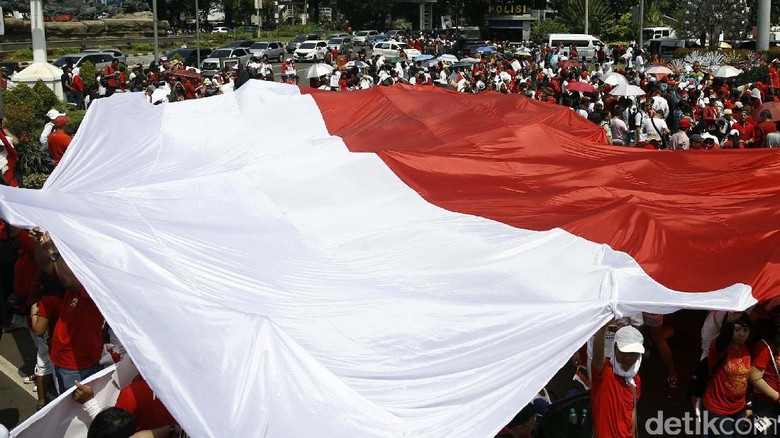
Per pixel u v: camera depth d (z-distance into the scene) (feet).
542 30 207.92
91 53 126.21
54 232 20.56
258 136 35.27
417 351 17.76
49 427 18.81
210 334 16.76
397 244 23.86
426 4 306.35
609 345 25.14
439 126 37.78
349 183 28.63
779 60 114.01
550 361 17.38
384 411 15.83
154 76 93.76
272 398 15.46
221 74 102.01
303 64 165.99
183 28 252.83
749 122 58.75
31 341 32.73
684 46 150.00
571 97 72.95
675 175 32.27
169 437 18.45
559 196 28.32
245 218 25.44
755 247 23.86
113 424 16.52
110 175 29.86
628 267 22.35
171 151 32.94
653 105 66.85
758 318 23.90
